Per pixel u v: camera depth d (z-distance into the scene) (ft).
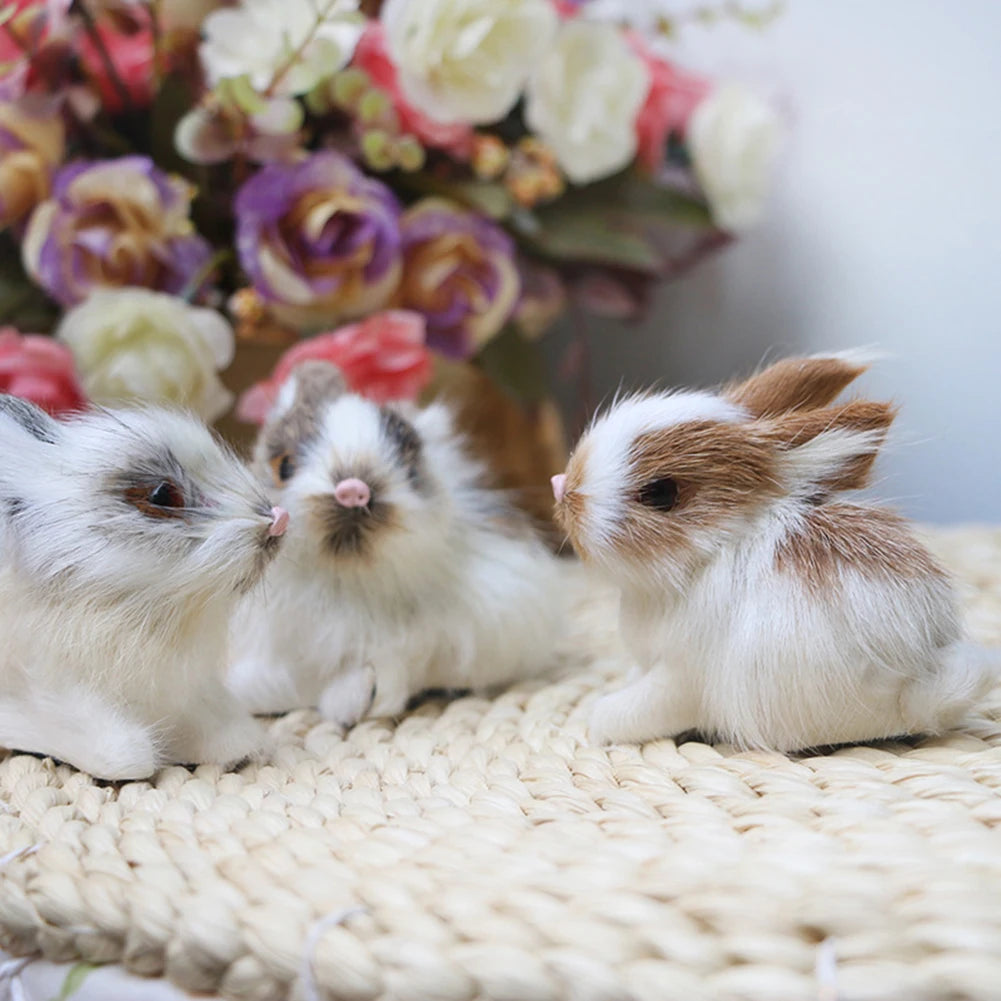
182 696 0.95
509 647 1.10
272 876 0.80
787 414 0.93
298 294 1.33
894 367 1.64
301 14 1.28
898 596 0.88
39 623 0.91
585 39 1.44
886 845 0.76
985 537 1.46
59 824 0.87
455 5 1.32
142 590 0.91
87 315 1.27
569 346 1.84
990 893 0.70
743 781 0.87
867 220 1.64
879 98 1.62
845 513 0.91
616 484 0.91
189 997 0.77
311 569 1.06
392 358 1.33
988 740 0.92
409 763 0.96
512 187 1.44
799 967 0.68
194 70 1.35
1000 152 1.54
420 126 1.37
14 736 0.95
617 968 0.70
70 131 1.36
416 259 1.40
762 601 0.89
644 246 1.50
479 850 0.80
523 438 1.55
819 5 1.64
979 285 1.58
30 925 0.80
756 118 1.53
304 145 1.41
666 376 1.81
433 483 1.09
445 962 0.71
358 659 1.06
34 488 0.92
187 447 0.95
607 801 0.86
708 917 0.71
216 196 1.39
